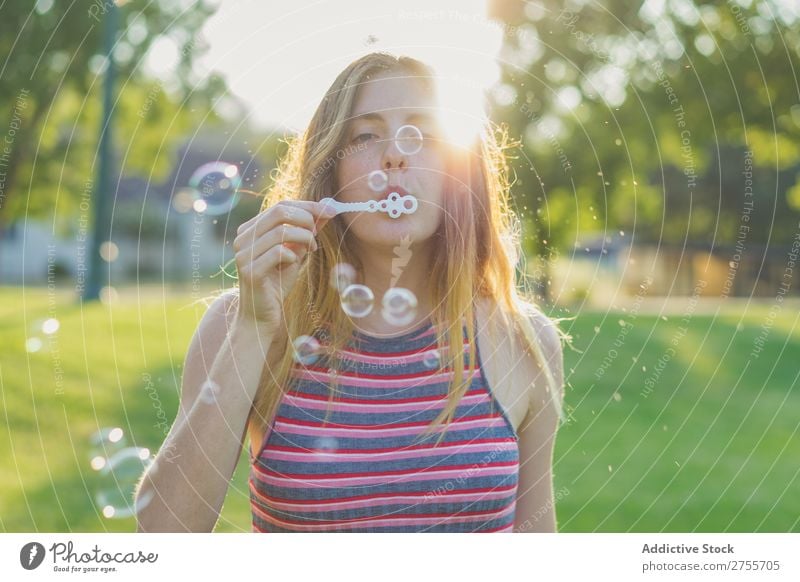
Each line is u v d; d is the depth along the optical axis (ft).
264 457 6.47
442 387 6.64
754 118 51.19
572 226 48.26
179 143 65.92
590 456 18.99
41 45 55.31
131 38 50.70
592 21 47.88
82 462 16.58
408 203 6.60
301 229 6.23
